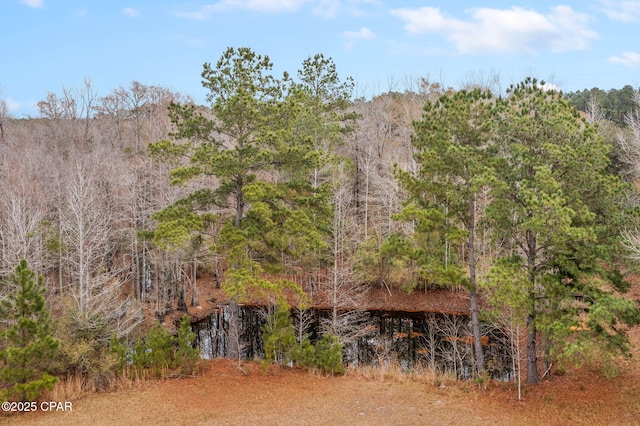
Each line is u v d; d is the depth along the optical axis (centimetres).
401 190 3612
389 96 5122
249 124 2062
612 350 1520
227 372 1948
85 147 4675
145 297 3250
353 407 1648
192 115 2011
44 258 2719
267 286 1834
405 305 3528
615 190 1554
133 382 1798
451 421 1538
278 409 1622
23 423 1451
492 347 2677
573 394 1733
